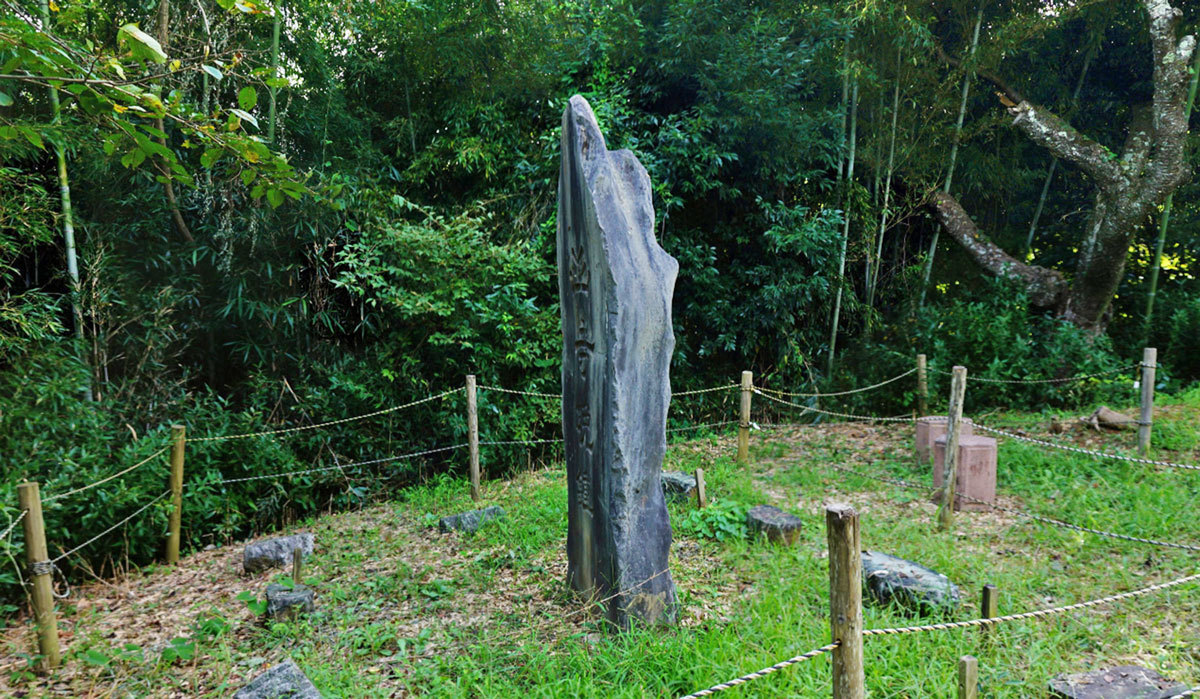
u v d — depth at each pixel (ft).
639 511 12.17
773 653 10.43
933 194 32.30
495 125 28.14
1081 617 11.94
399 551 16.84
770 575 14.01
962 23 31.58
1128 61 33.86
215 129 8.66
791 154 28.30
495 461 25.39
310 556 16.84
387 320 24.71
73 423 16.96
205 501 18.78
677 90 28.81
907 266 33.86
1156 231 33.99
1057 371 27.53
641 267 12.07
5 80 7.92
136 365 20.92
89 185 20.47
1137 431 22.26
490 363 24.85
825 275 30.09
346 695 10.27
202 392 22.75
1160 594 12.66
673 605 12.16
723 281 30.07
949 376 27.99
